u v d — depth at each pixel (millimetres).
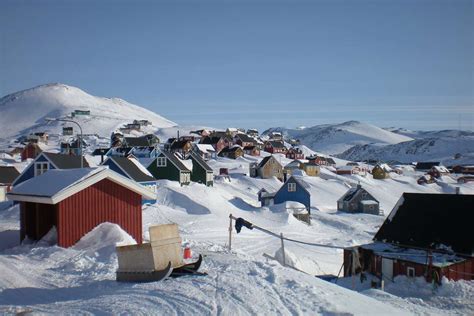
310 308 9266
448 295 16859
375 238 23266
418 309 11891
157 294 10094
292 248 29234
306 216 46938
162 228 12297
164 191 44656
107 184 19484
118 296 10219
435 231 21359
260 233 34094
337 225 47969
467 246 19641
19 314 9102
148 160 57906
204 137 134125
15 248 18734
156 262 11961
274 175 82188
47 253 16781
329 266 25859
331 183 82125
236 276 11562
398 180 100625
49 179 19578
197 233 30906
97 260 15641
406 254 19953
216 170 90750
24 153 97750
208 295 9867
